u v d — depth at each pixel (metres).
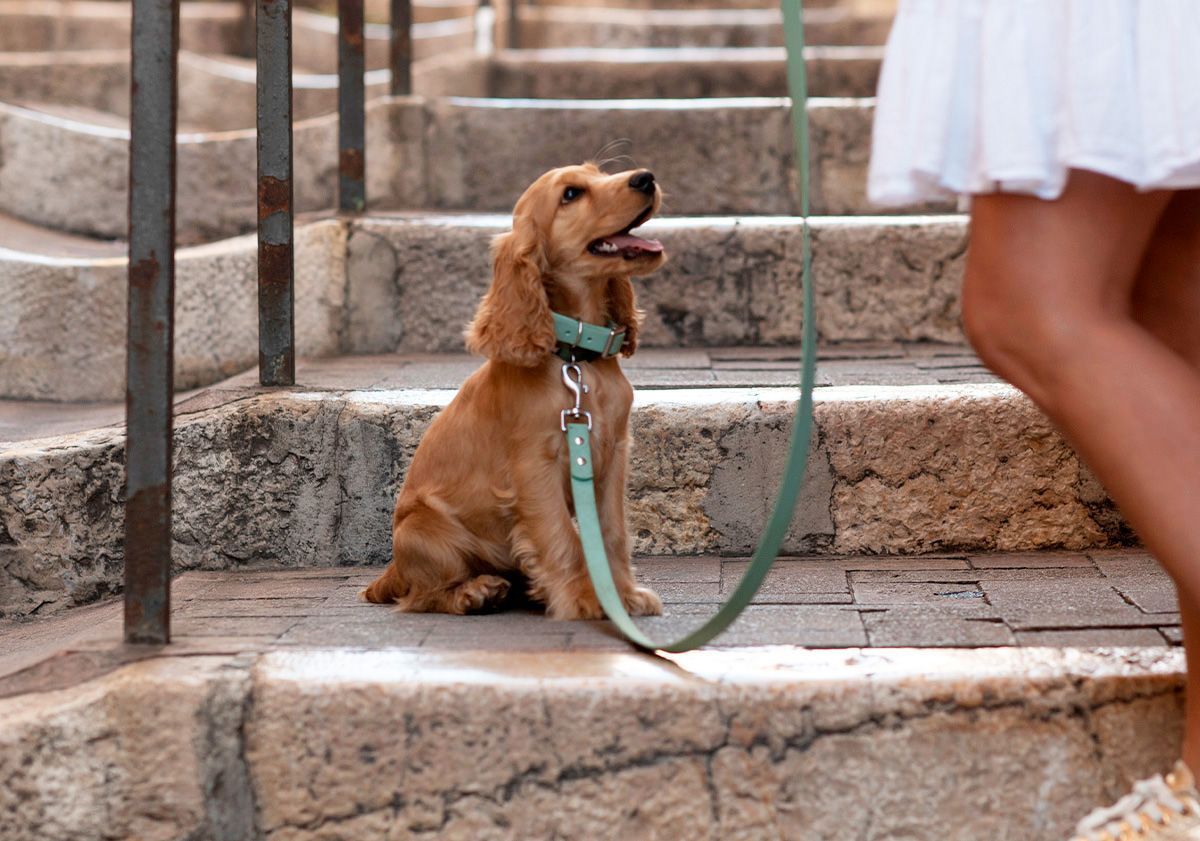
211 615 2.12
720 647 1.83
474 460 2.16
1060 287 1.47
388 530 2.58
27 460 2.43
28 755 1.67
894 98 1.53
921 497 2.50
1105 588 2.14
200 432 2.55
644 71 5.22
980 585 2.20
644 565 2.48
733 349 3.44
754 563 1.60
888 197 1.53
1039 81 1.43
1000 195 1.49
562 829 1.66
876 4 6.66
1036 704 1.63
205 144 4.23
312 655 1.81
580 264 2.15
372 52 6.10
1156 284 1.72
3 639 2.29
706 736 1.64
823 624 1.96
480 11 5.83
